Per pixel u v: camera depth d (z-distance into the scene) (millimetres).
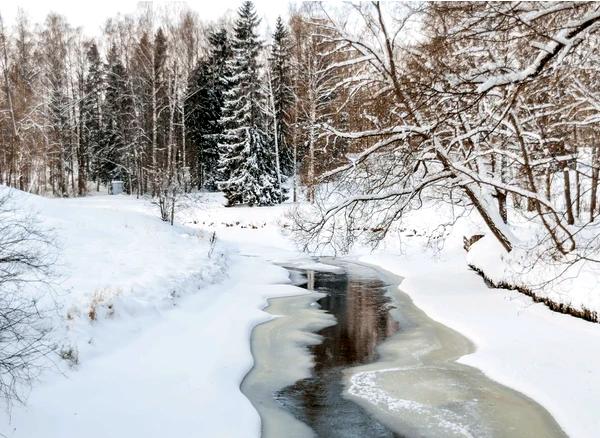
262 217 31562
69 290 9352
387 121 13242
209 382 7746
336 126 15656
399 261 22594
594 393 7273
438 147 12133
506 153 12289
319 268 22016
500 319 11539
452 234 25469
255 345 10438
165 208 23984
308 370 9172
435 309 13289
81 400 6301
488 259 16250
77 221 18156
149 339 9148
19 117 35594
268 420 7117
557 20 6656
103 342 8289
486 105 11828
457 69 9211
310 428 6918
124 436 5793
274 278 18188
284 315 13109
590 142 13320
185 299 12234
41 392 6172
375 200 13883
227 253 21688
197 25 48375
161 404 6742
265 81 40094
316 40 13578
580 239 11578
